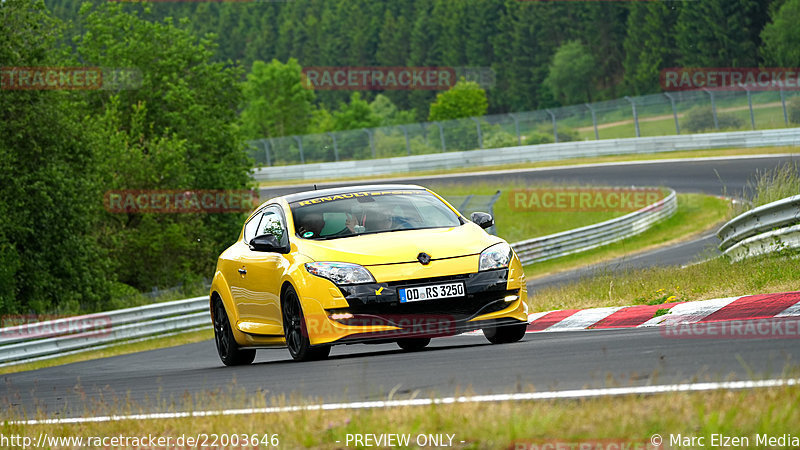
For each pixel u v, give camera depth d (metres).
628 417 14.17
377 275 27.86
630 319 34.09
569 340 27.50
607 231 104.56
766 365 18.06
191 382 28.06
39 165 102.06
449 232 30.19
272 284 30.86
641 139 169.50
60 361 68.38
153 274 127.25
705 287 37.78
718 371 17.91
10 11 99.62
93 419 21.52
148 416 20.30
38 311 97.19
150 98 150.62
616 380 18.16
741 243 47.75
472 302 28.16
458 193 148.25
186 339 73.81
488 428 14.37
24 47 100.62
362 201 32.56
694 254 74.50
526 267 95.75
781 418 13.15
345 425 15.71
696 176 137.75
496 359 23.77
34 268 99.75
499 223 132.00
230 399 20.77
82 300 104.12
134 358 56.94
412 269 27.98
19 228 96.88
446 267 28.16
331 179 191.88
